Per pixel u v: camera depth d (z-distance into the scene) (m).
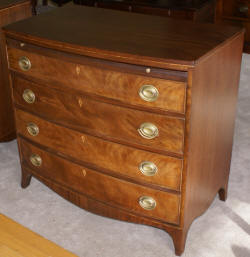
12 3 3.23
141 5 5.07
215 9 5.29
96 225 2.82
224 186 2.95
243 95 4.32
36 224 2.83
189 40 2.34
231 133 2.83
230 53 2.43
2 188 3.16
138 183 2.49
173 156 2.31
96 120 2.46
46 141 2.77
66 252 2.39
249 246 2.64
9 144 3.66
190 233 2.74
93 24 2.64
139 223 2.63
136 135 2.36
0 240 2.43
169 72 2.12
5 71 3.38
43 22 2.67
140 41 2.34
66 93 2.49
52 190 3.11
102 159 2.55
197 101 2.21
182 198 2.41
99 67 2.29
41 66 2.52
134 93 2.25
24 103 2.76
